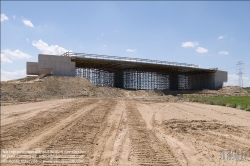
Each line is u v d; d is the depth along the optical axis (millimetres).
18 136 12469
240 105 28609
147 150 9594
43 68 54500
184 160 8328
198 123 16422
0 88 43344
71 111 23281
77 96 49438
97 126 15312
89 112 22750
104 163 8172
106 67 71688
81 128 14516
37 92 45844
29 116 19891
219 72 81562
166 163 8055
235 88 80875
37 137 12180
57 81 51875
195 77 88688
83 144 10727
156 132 13422
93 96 51688
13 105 30656
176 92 73000
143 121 17625
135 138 11805
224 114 21594
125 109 26359
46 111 22922
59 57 55719
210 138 11781
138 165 7871
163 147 10047
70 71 56906
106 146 10336
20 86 46031
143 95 63844
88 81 57906
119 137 12117
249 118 18797
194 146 10219
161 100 43562
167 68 73562
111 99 42500
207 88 83062
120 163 8078
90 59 58219
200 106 30672
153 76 82625
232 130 13852
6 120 18062
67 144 10734
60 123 16375
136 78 78812
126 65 67125
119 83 73812
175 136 12406
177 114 21906
